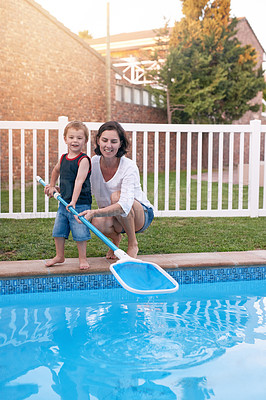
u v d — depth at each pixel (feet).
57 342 6.68
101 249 11.82
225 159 70.18
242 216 17.24
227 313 8.14
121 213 9.21
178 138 16.34
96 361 6.04
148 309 8.36
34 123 15.46
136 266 7.95
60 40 45.29
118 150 9.27
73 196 9.21
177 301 8.93
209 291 9.68
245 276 10.58
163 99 61.62
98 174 9.70
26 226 14.46
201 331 7.18
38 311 8.20
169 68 59.82
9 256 10.93
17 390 5.18
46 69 43.91
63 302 8.80
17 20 40.37
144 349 6.38
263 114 82.28
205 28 64.64
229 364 5.90
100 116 51.85
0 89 39.34
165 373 5.65
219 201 16.90
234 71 64.59
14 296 9.20
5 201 22.40
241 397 5.01
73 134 9.37
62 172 9.58
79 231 9.52
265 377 5.57
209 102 59.77
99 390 5.20
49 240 12.64
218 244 12.56
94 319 7.78
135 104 58.59
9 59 39.96
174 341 6.77
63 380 5.43
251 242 12.82
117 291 9.68
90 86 49.96
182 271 10.16
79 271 9.70
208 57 60.70
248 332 7.16
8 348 6.45
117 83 55.52
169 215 16.47
